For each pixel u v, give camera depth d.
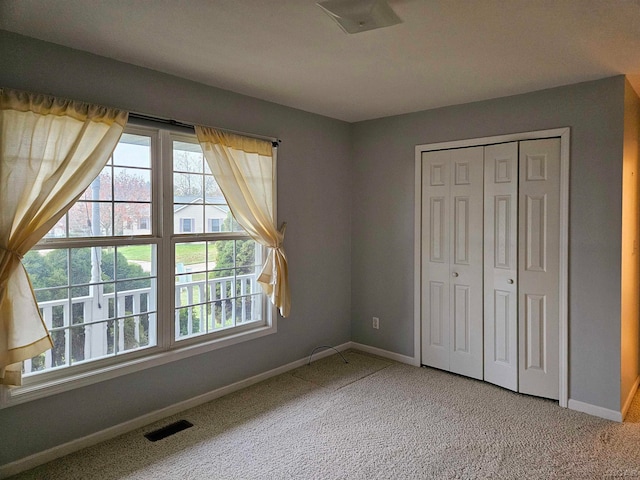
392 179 4.13
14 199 2.17
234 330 3.44
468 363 3.69
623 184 2.89
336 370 3.88
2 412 2.24
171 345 3.00
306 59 2.62
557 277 3.17
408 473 2.31
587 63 2.66
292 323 3.89
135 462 2.40
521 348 3.35
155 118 2.80
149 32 2.24
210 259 3.27
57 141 2.32
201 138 3.01
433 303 3.90
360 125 4.36
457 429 2.79
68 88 2.43
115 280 2.71
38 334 2.20
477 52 2.49
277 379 3.66
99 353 2.66
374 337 4.35
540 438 2.67
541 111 3.22
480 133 3.55
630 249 3.17
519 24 2.12
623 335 2.97
